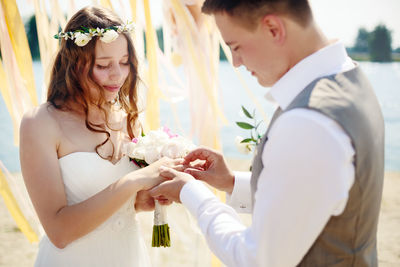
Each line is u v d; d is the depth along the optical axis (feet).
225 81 50.11
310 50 3.46
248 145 5.97
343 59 3.60
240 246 3.39
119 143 5.77
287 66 3.53
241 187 5.12
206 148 5.34
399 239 13.50
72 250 5.23
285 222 3.07
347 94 3.28
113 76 5.24
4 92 6.78
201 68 7.13
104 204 4.81
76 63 5.25
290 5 3.26
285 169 3.06
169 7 7.48
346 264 3.40
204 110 7.54
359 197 3.30
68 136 5.16
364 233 3.48
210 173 5.20
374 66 69.31
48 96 5.50
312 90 3.26
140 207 5.84
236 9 3.36
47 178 4.85
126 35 5.41
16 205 7.09
